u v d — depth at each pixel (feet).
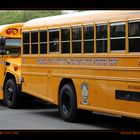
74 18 48.67
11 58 64.80
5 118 52.49
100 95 44.47
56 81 51.39
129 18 41.14
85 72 46.60
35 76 55.83
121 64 41.83
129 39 41.06
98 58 44.80
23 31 58.34
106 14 44.14
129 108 40.78
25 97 61.82
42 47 54.29
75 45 48.24
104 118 52.31
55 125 47.19
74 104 48.21
